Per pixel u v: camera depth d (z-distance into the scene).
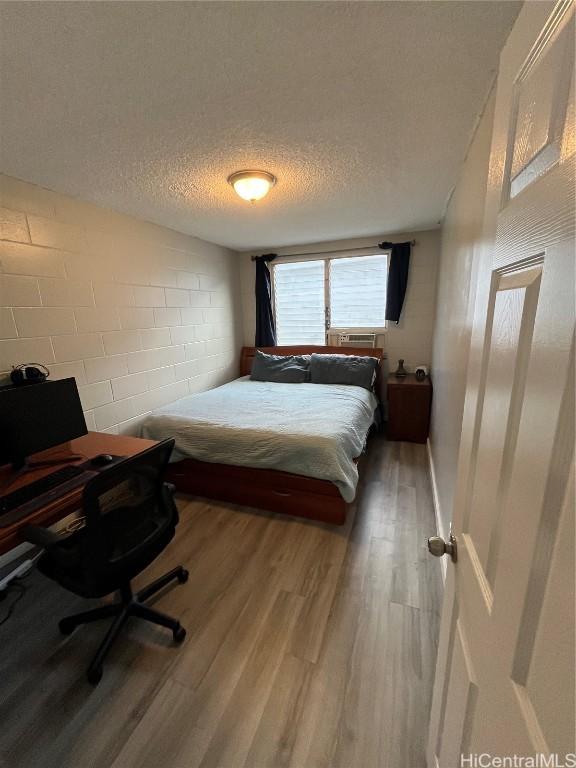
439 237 3.41
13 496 1.40
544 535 0.38
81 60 1.03
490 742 0.49
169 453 1.44
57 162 1.72
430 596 1.61
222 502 2.47
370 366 3.62
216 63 1.07
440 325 2.81
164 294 3.09
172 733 1.10
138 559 1.36
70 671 1.31
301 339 4.30
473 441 0.72
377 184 2.14
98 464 1.69
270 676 1.27
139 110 1.31
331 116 1.38
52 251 2.11
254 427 2.32
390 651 1.35
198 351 3.60
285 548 1.97
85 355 2.36
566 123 0.38
